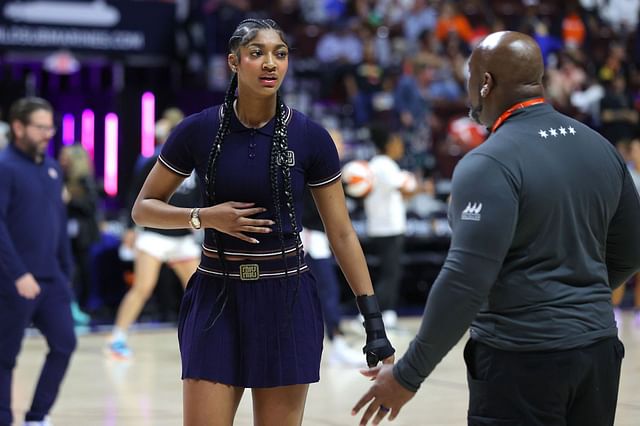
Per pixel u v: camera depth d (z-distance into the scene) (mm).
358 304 8672
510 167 7316
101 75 36875
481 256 7086
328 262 20969
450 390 17484
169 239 21656
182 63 35469
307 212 20609
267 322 8320
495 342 7379
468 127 34344
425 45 38188
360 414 15391
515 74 7680
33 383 18828
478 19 40812
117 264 30859
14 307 13828
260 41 8094
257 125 8359
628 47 43781
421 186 32062
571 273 7418
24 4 32688
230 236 8281
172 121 22875
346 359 20766
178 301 29406
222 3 35500
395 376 7262
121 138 36312
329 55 36812
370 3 39438
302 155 8406
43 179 14211
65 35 33250
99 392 17672
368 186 24391
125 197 36312
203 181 8406
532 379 7273
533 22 41250
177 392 17656
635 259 8070
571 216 7434
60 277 14352
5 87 36500
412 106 34188
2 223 13602
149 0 34469
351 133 33688
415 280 32062
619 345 7621
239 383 8312
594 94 38031
